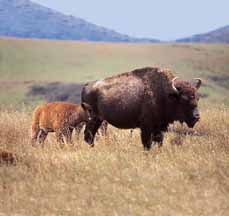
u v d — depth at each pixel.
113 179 37.56
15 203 33.69
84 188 36.12
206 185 36.84
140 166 40.28
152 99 48.53
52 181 37.50
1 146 47.03
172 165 40.22
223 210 32.62
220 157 41.91
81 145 49.56
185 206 33.12
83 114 51.72
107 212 32.41
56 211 32.62
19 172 38.78
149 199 34.06
